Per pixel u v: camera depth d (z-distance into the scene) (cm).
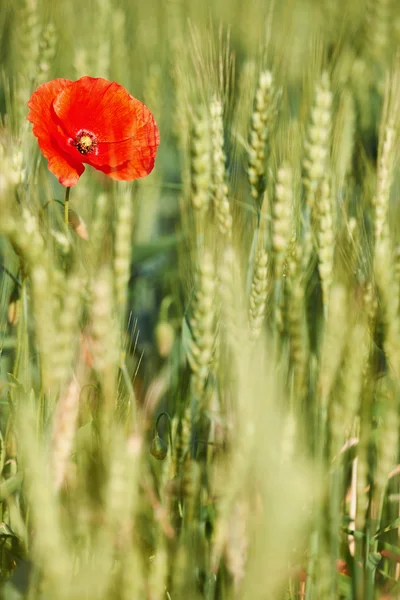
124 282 106
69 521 102
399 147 113
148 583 101
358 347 105
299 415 107
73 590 96
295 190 113
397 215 114
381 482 107
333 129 120
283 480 100
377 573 110
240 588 102
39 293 101
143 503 107
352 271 110
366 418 107
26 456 98
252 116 112
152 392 111
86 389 106
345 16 137
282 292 110
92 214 121
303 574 107
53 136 107
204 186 110
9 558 105
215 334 107
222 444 110
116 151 107
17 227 102
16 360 107
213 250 108
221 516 104
